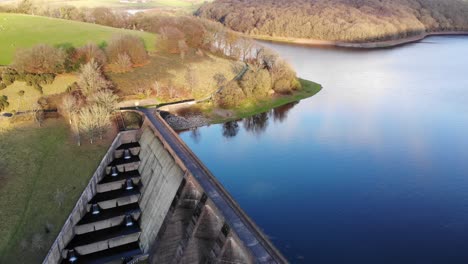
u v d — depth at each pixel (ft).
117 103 367.04
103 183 262.47
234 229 168.14
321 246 216.95
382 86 517.96
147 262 211.61
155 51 493.36
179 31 511.81
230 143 355.56
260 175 293.84
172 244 209.67
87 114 294.25
